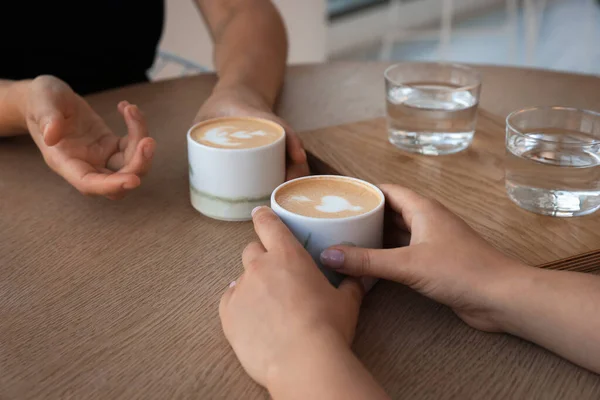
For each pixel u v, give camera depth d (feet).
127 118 2.76
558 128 2.63
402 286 2.10
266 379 1.62
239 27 3.91
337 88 3.88
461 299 1.84
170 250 2.31
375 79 4.03
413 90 2.93
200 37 7.92
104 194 2.54
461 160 2.89
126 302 2.02
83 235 2.41
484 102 3.56
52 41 4.45
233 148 2.42
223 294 2.03
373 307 1.99
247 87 3.31
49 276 2.16
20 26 4.33
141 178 2.85
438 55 11.29
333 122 3.37
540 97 3.61
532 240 2.24
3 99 3.01
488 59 11.12
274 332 1.66
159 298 2.04
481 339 1.86
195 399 1.64
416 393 1.65
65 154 2.66
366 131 3.21
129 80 4.86
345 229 1.95
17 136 3.34
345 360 1.57
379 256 1.88
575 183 2.36
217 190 2.45
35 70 4.48
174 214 2.56
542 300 1.76
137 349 1.82
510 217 2.41
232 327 1.75
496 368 1.74
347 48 11.49
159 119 3.47
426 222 1.99
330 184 2.25
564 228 2.33
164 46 7.47
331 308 1.72
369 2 11.48
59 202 2.67
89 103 3.68
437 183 2.67
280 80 3.79
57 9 4.38
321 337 1.61
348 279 1.95
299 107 3.58
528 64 10.09
